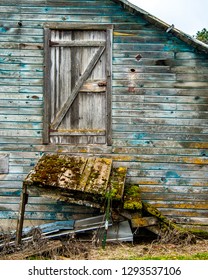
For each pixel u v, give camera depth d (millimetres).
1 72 9875
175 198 9742
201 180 9750
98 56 9781
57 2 9867
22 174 9820
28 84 9859
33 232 8891
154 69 9773
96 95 9789
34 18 9883
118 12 9812
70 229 9344
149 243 9172
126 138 9773
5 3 9922
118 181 8945
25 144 9844
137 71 9773
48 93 9812
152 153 9766
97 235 9094
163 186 9750
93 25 9781
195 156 9766
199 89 9766
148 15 9539
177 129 9766
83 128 9789
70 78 9805
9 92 9859
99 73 9797
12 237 9203
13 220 9773
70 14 9836
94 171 8891
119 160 9758
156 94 9773
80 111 9797
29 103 9852
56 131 9789
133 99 9773
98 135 9766
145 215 9094
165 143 9766
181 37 9602
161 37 9789
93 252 8172
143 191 9742
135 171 9758
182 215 9719
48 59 9828
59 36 9852
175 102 9781
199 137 9766
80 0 9844
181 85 9781
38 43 9867
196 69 9773
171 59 9781
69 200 8500
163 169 9766
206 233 9602
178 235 8898
